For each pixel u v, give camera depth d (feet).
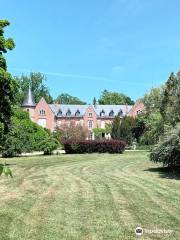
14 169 88.58
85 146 165.07
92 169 89.56
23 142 137.69
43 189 55.16
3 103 91.91
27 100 372.99
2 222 34.83
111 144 166.30
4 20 81.00
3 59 83.71
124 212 39.14
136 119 259.39
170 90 116.67
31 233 31.32
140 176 73.51
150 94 196.95
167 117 110.01
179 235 30.94
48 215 37.60
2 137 112.57
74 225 33.88
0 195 49.75
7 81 86.84
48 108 373.40
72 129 270.67
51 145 152.56
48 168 91.86
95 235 30.89
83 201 45.14
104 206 42.16
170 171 82.84
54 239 29.73
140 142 247.50
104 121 392.27
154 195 49.80
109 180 66.54
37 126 153.48
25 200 45.75
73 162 111.75
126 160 119.65
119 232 31.73
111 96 474.90
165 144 77.97
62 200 45.75
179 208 41.22
